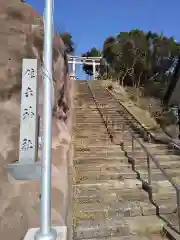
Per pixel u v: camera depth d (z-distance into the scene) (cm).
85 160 748
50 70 313
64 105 930
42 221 280
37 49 635
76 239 457
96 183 632
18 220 400
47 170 291
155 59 2566
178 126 1245
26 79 369
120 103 1459
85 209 529
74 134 964
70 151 722
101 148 857
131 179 666
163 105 1456
